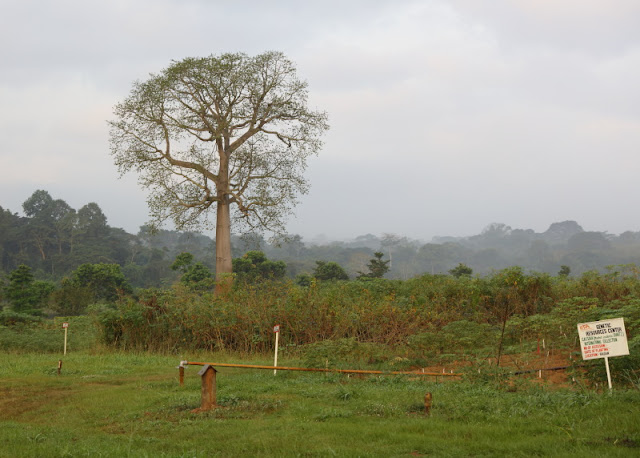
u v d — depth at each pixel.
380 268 60.50
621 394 9.03
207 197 35.22
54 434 8.92
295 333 19.08
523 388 10.86
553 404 9.05
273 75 34.56
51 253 114.12
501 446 6.98
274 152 36.09
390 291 24.73
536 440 7.17
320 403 10.38
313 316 19.42
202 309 20.47
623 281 22.25
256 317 19.45
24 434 8.82
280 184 35.91
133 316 20.72
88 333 24.39
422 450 7.06
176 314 20.62
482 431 7.83
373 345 15.85
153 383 13.38
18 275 54.09
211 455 7.17
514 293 21.52
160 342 20.56
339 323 19.02
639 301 15.26
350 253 138.88
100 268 58.62
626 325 13.12
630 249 151.75
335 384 12.48
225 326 19.45
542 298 21.73
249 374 14.48
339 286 24.50
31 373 15.88
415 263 149.00
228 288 24.84
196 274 55.56
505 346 17.06
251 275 53.94
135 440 8.20
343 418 9.03
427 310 20.52
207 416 9.55
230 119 33.88
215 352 19.38
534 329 16.09
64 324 20.92
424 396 10.43
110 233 118.69
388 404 9.78
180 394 11.70
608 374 9.52
